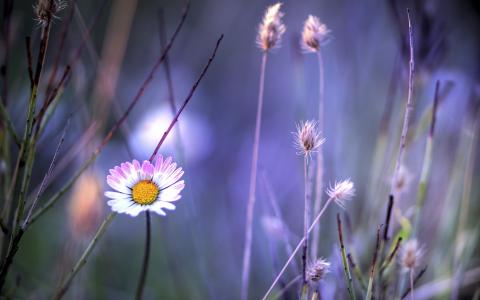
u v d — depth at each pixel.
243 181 0.86
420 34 0.58
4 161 0.51
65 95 0.68
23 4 0.85
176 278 0.63
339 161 0.69
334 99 0.83
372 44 0.86
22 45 0.80
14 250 0.46
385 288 0.49
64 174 0.74
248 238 0.53
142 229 0.76
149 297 0.66
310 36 0.49
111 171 0.45
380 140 0.58
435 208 0.60
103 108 0.60
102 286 0.61
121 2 0.64
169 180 0.45
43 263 0.66
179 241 0.68
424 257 0.59
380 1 0.89
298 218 0.71
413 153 0.64
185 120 0.85
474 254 0.60
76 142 0.58
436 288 0.56
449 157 0.62
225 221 0.78
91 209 0.57
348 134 0.74
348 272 0.47
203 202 0.79
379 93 0.78
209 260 0.71
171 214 0.70
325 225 0.62
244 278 0.53
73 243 0.57
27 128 0.47
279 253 0.71
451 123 0.64
